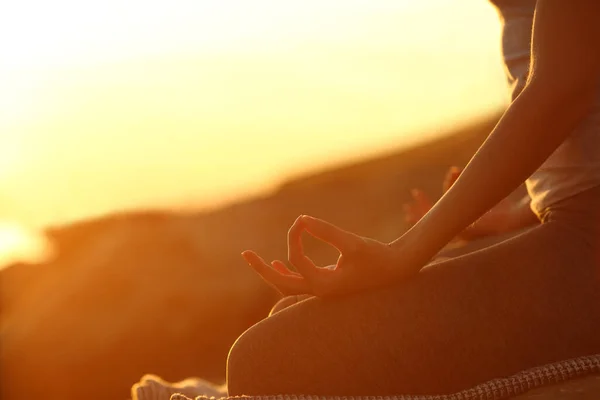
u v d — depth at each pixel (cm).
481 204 155
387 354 158
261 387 160
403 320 160
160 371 845
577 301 160
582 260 162
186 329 850
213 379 815
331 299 163
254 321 858
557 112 153
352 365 158
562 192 165
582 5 151
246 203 1003
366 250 155
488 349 158
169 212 978
